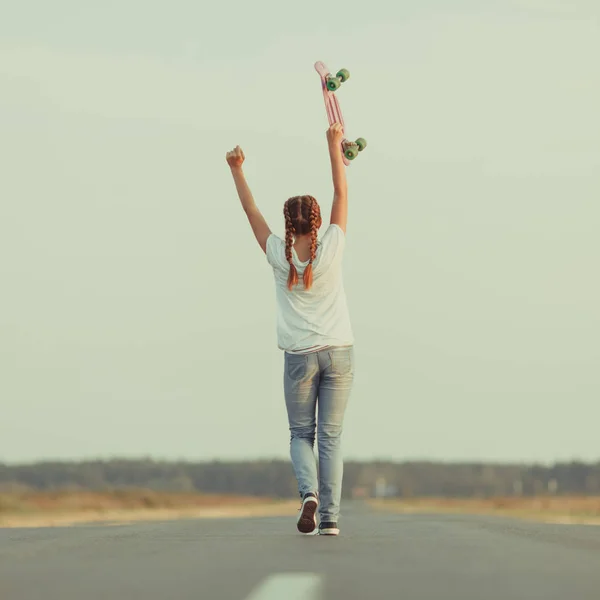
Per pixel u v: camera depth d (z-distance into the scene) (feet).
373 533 65.82
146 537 61.00
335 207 65.46
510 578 37.83
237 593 33.94
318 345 63.72
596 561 44.52
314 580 36.91
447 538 58.90
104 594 34.12
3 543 55.26
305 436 64.80
